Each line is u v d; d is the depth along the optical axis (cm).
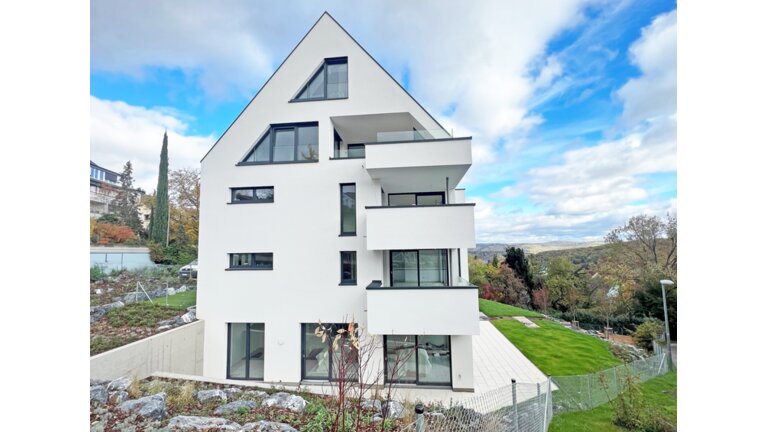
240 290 901
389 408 509
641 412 688
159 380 658
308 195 910
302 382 850
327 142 919
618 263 2636
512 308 2400
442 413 528
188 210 2677
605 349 1429
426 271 910
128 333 754
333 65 955
